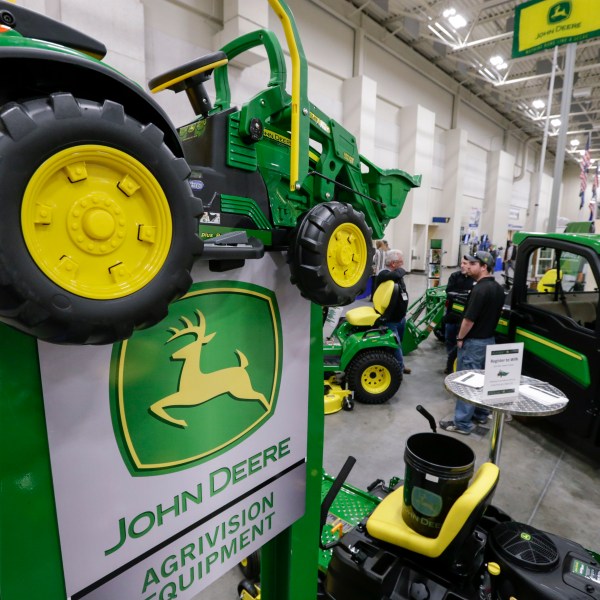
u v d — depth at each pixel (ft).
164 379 2.61
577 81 39.83
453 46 29.73
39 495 2.13
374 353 12.86
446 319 16.48
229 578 6.53
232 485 3.21
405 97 35.88
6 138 1.47
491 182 53.06
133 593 2.63
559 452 10.60
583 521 8.04
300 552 4.18
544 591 4.34
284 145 3.64
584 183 29.25
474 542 5.29
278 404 3.52
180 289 2.04
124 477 2.48
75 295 1.69
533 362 11.28
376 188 4.91
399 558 5.23
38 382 2.05
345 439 10.94
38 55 1.59
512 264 30.22
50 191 1.63
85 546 2.34
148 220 1.94
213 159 2.97
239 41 3.65
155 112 2.05
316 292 3.03
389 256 14.12
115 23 14.79
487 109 49.65
